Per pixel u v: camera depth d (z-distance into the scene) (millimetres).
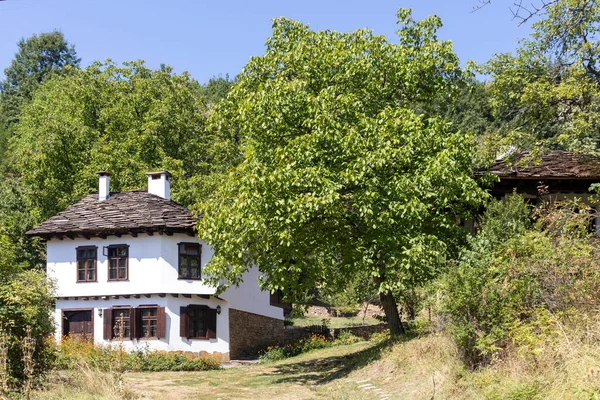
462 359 13969
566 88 18547
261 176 17922
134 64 43406
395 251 17516
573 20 15594
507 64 21422
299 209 17078
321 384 18375
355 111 18906
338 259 20734
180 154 40750
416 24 21234
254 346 32000
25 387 13945
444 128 19469
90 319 29672
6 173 57969
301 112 19453
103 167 37250
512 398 11055
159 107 40000
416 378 15180
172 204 31172
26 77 86062
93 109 41031
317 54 20141
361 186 17891
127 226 28906
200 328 29469
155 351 27141
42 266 37750
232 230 19031
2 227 18391
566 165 23062
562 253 13367
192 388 19125
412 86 20078
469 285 13625
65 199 37094
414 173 18109
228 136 23188
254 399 16688
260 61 21344
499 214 17359
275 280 19688
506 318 13219
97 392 15445
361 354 21344
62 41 88625
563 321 12469
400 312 27344
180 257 29172
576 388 9477
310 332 34062
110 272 29625
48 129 38219
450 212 20234
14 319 15023
